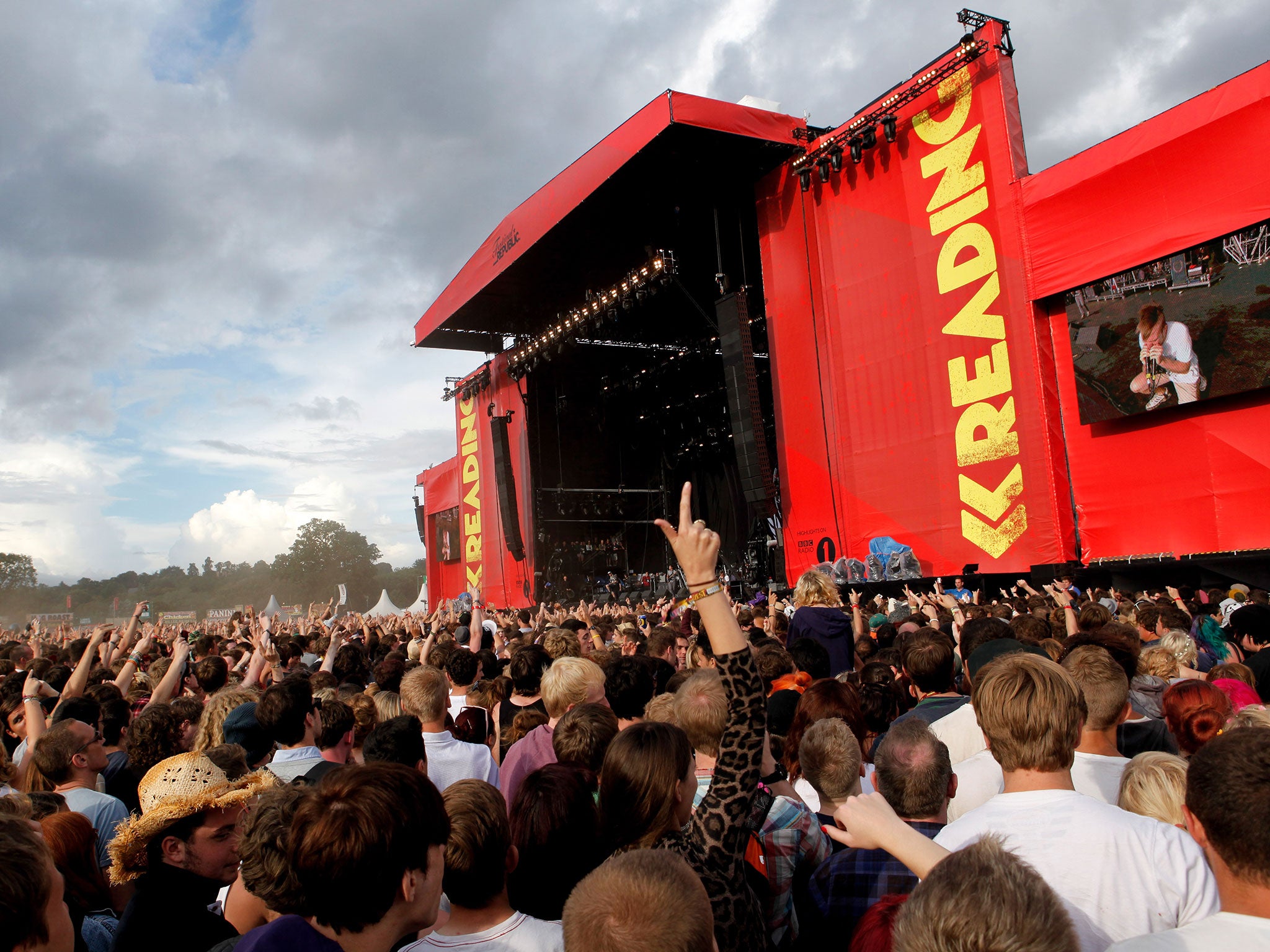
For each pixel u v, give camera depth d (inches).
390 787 79.4
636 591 1341.0
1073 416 665.0
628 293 1042.1
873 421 788.6
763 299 1186.0
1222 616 361.4
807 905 109.6
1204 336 578.6
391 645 407.5
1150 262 603.8
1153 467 620.7
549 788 107.5
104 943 119.7
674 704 140.1
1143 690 173.0
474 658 245.4
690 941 60.4
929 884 59.4
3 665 301.9
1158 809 107.6
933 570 733.3
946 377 729.6
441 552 1722.4
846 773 120.5
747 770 94.4
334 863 74.8
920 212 753.6
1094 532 652.1
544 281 1209.4
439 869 81.1
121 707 209.5
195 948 99.9
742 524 1375.5
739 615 358.9
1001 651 163.3
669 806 102.1
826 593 264.2
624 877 64.0
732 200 996.6
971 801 132.2
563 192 967.6
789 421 874.8
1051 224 659.4
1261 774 68.2
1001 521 686.5
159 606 4419.3
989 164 700.0
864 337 799.1
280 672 280.8
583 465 1466.5
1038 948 52.7
